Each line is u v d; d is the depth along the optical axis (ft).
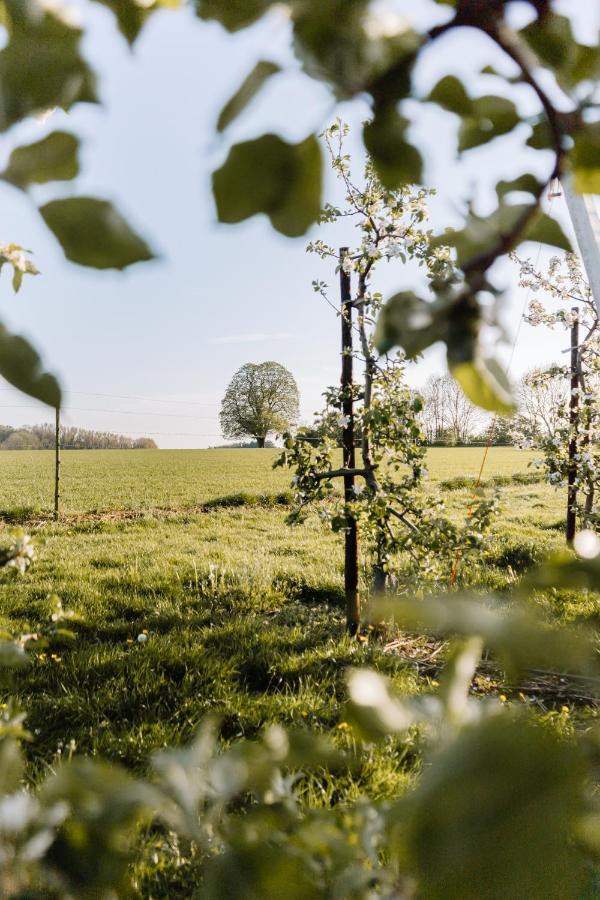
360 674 0.96
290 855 1.13
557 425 24.03
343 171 14.49
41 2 0.89
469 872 0.53
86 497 62.64
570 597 10.80
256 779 1.39
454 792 0.54
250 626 17.38
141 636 16.16
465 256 1.00
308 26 0.87
